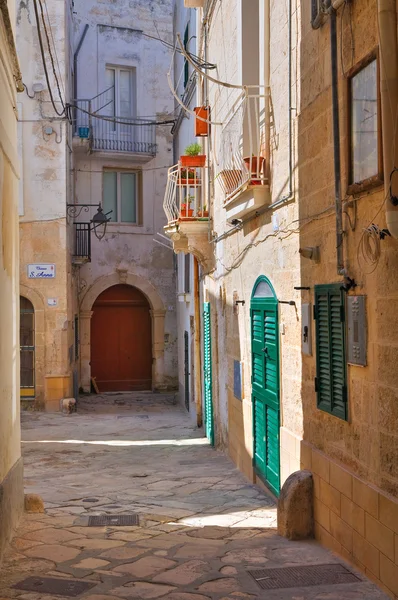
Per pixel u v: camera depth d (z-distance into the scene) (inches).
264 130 330.6
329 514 232.4
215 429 508.1
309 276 258.4
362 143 203.6
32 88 724.7
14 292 285.7
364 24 201.0
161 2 912.9
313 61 251.9
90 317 878.4
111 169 893.2
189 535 260.5
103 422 655.8
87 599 187.3
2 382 243.0
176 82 807.1
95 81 879.7
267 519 287.1
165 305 905.5
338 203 220.7
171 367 907.4
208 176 514.3
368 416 201.0
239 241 404.8
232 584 198.5
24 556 231.3
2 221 248.2
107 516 295.1
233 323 428.8
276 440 313.3
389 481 186.1
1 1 227.3
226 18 429.4
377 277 192.5
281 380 304.2
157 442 544.4
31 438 565.6
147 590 194.4
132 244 893.8
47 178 724.7
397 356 180.4
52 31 729.6
